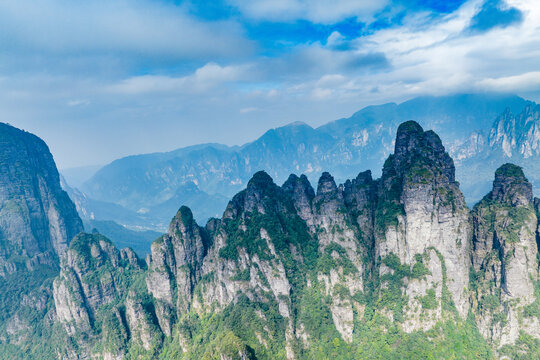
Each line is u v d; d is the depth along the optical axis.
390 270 148.50
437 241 142.88
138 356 172.12
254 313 147.25
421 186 141.62
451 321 138.88
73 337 194.75
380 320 144.62
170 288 185.50
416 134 159.00
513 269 133.38
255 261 158.75
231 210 181.38
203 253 191.12
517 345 132.00
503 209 145.50
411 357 132.62
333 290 154.25
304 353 143.50
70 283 198.88
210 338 151.62
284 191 192.50
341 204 169.12
